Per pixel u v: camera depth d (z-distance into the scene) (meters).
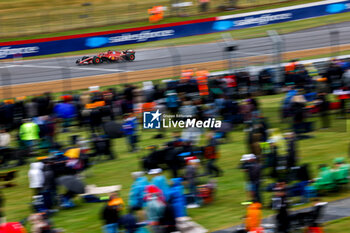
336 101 49.41
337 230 29.59
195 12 93.94
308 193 33.94
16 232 27.47
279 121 48.41
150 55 72.06
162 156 39.09
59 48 82.44
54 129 45.47
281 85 54.84
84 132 50.00
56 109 50.00
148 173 40.03
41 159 35.44
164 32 85.62
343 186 35.91
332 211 32.31
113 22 94.88
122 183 39.25
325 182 34.72
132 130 45.25
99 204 35.88
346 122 48.81
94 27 93.25
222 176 39.44
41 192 34.03
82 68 71.25
